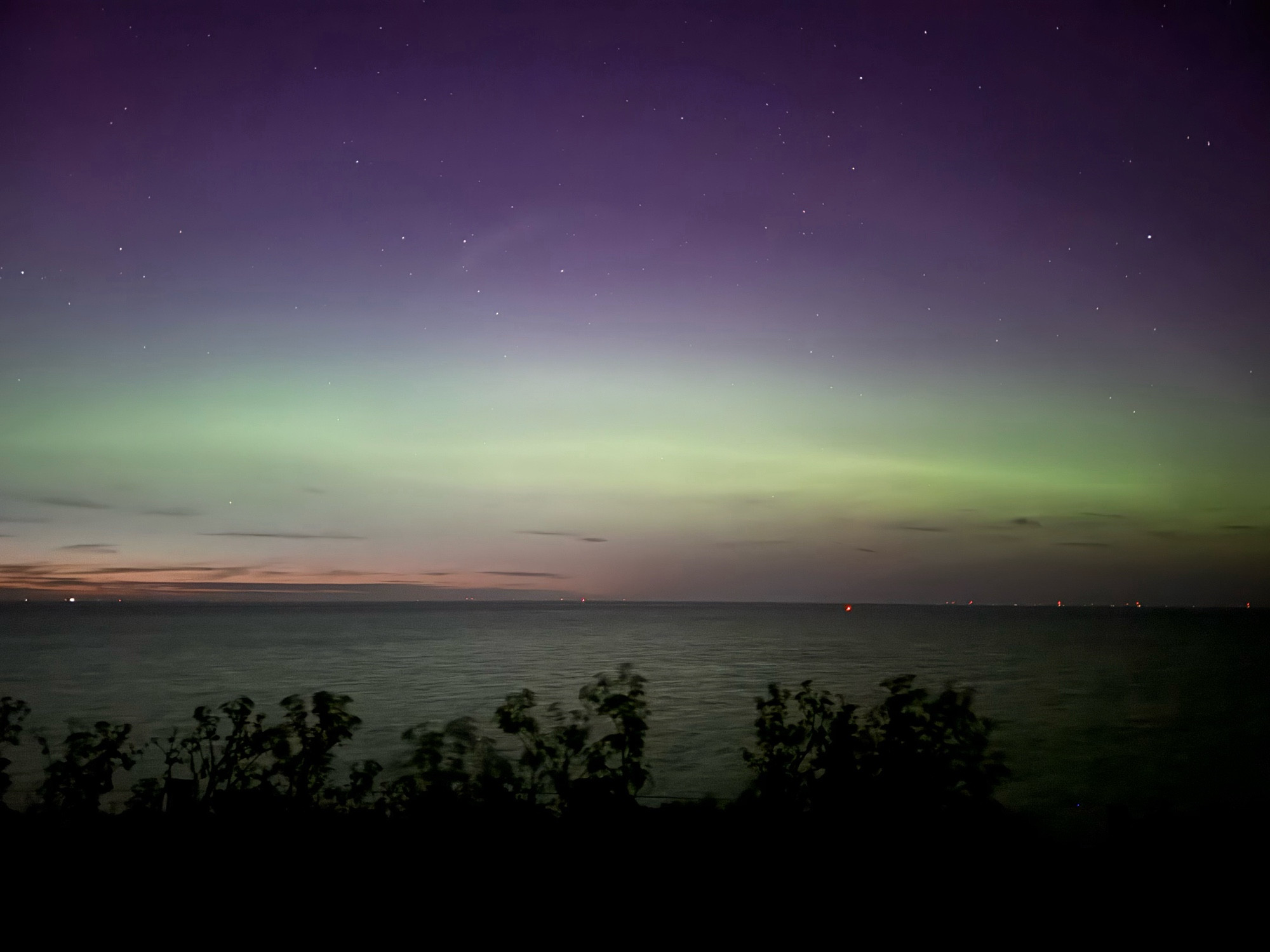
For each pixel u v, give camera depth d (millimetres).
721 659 42625
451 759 5199
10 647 53344
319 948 3818
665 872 4445
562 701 23172
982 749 4617
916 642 61625
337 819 5230
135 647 54062
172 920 4082
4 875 4594
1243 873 4246
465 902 4234
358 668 36594
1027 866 4379
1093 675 34031
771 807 4852
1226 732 18219
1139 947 3721
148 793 5383
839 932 3898
